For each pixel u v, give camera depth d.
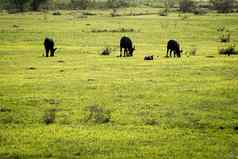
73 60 59.19
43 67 52.88
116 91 38.91
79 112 31.80
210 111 32.31
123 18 155.12
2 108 32.62
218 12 191.75
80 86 41.09
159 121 29.56
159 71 49.53
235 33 101.94
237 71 49.47
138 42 83.94
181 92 38.66
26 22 135.75
